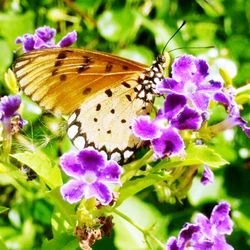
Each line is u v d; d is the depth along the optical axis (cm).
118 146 15
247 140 24
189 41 25
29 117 18
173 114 15
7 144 15
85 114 15
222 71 16
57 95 15
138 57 24
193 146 15
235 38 25
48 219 23
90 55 15
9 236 22
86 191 14
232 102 15
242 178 24
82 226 15
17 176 16
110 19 24
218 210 16
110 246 21
